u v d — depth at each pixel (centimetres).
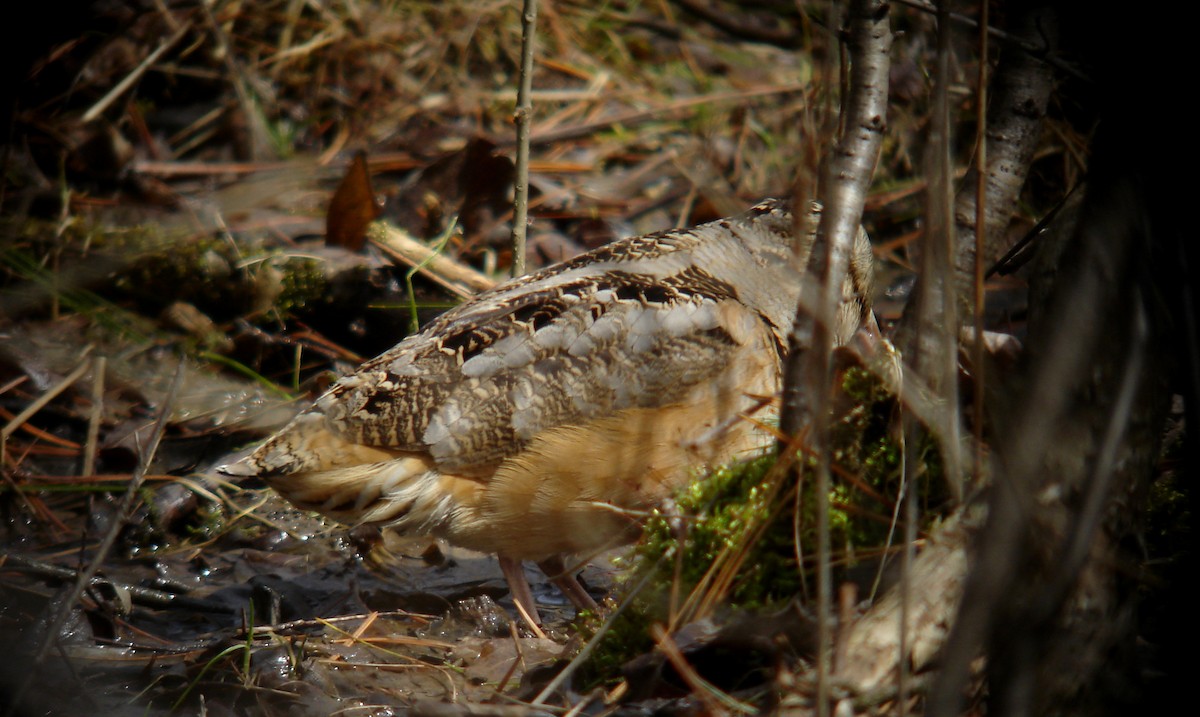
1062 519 451
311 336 1052
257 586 766
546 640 711
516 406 695
